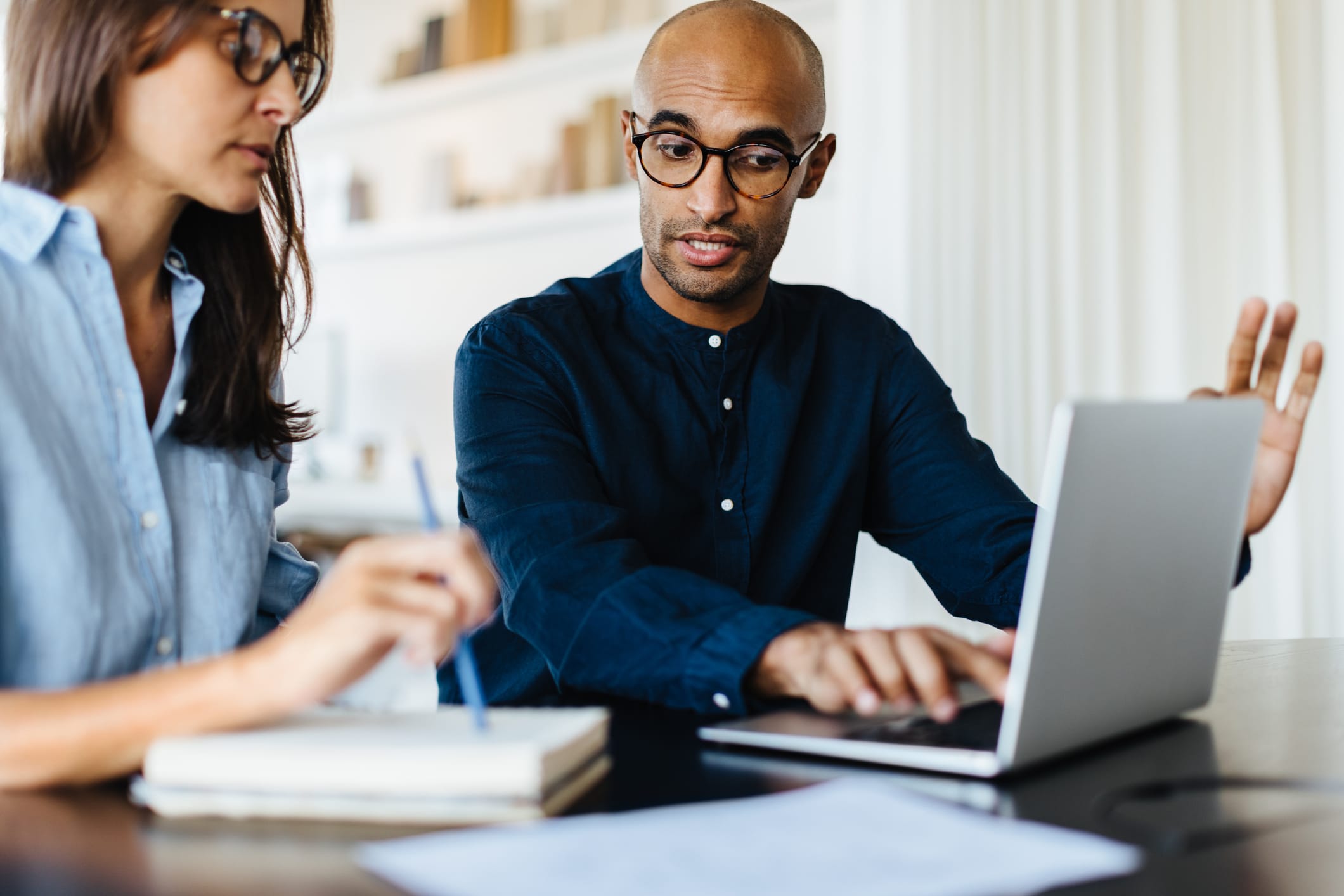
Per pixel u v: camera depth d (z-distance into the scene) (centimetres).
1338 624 262
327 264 459
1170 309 279
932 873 52
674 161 139
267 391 108
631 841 56
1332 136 266
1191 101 279
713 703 93
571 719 74
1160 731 87
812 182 158
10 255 88
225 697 67
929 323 298
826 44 342
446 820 63
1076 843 56
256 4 89
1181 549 83
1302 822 65
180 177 90
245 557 104
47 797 68
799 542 152
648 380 149
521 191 401
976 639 279
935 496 153
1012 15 295
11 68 89
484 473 129
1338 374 264
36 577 85
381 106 436
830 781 72
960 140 297
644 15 375
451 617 66
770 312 155
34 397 86
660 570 102
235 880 55
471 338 143
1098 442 71
